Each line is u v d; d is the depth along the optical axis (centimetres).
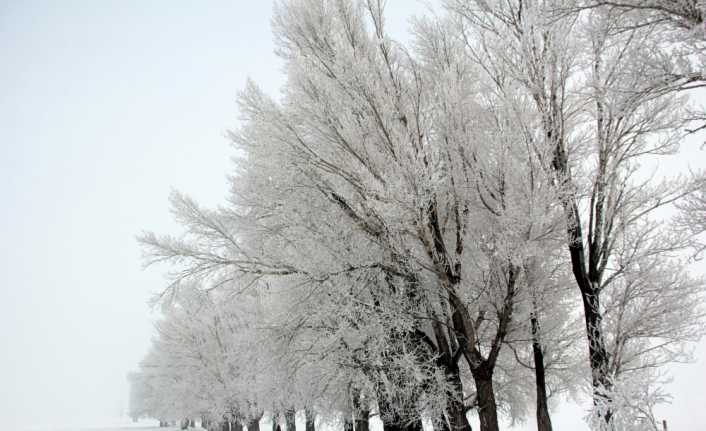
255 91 751
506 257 584
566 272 739
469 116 681
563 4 564
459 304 658
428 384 696
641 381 463
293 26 779
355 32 734
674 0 454
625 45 609
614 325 643
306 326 785
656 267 638
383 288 780
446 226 759
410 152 602
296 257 755
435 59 749
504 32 671
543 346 790
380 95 675
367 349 737
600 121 630
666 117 605
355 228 741
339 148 715
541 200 562
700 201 518
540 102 635
